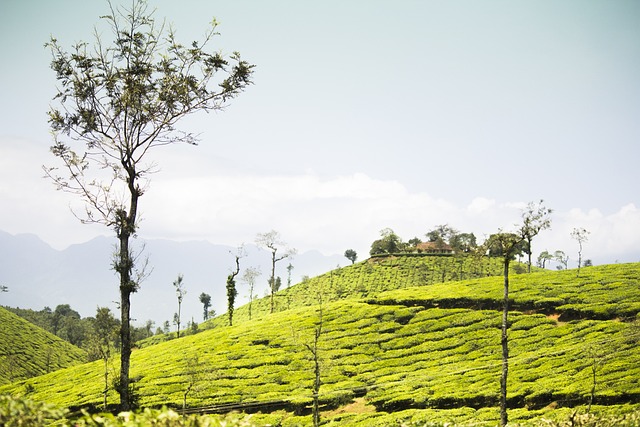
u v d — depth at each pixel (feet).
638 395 163.73
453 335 272.31
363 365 252.62
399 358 255.50
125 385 84.58
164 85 86.79
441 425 62.44
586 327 246.88
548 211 144.66
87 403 229.66
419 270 611.47
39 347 492.95
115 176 86.53
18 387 300.61
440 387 207.72
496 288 326.65
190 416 45.11
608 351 207.72
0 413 39.70
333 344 282.56
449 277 570.46
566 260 558.97
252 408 214.28
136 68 83.92
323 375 241.55
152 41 85.30
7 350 458.50
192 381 218.18
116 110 85.30
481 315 288.51
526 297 295.69
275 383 238.27
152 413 44.52
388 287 575.38
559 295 290.76
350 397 217.15
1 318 520.83
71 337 613.52
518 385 191.83
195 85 87.04
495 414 172.45
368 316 319.47
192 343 330.95
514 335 256.93
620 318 252.01
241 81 89.10
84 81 83.87
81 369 316.19
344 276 643.04
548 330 254.47
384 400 206.18
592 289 295.07
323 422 197.88
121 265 84.53
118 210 85.15
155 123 86.58
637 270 327.67
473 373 218.38
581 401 170.91
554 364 208.03
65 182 83.20
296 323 329.11
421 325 292.61
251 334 319.68
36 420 40.55
